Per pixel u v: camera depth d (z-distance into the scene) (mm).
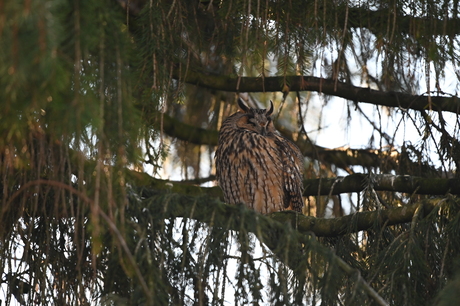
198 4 7930
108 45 5023
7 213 6234
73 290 6457
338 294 6418
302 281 5965
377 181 9016
